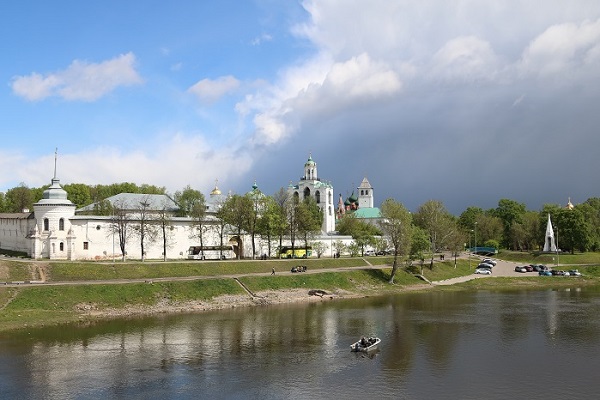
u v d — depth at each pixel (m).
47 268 126.50
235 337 91.00
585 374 70.12
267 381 67.44
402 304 129.62
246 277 140.25
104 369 72.25
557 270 191.75
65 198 155.75
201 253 170.50
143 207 169.38
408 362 75.81
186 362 75.69
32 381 67.25
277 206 190.38
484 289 161.88
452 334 93.62
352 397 61.81
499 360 76.75
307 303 130.75
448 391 63.66
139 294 119.06
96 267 131.25
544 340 88.88
